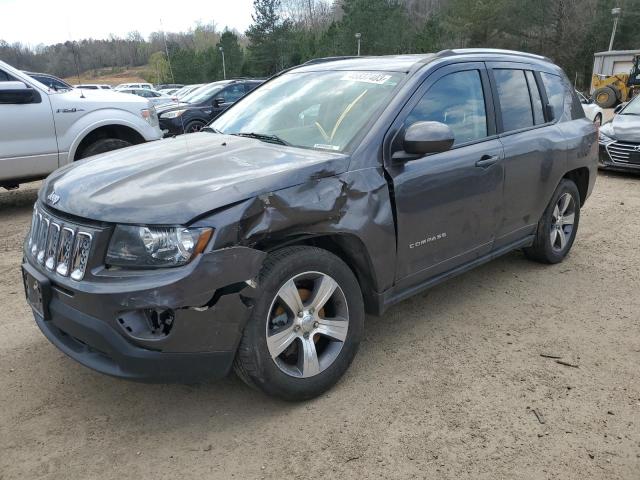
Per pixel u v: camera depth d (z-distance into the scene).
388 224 3.20
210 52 55.62
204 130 4.14
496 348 3.62
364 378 3.27
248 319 2.67
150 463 2.60
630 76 30.34
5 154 6.63
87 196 2.71
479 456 2.63
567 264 5.21
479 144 3.88
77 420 2.92
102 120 7.33
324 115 3.54
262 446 2.71
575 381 3.24
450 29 50.91
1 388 3.19
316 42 57.78
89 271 2.54
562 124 4.83
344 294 3.06
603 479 2.49
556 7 52.38
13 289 4.63
